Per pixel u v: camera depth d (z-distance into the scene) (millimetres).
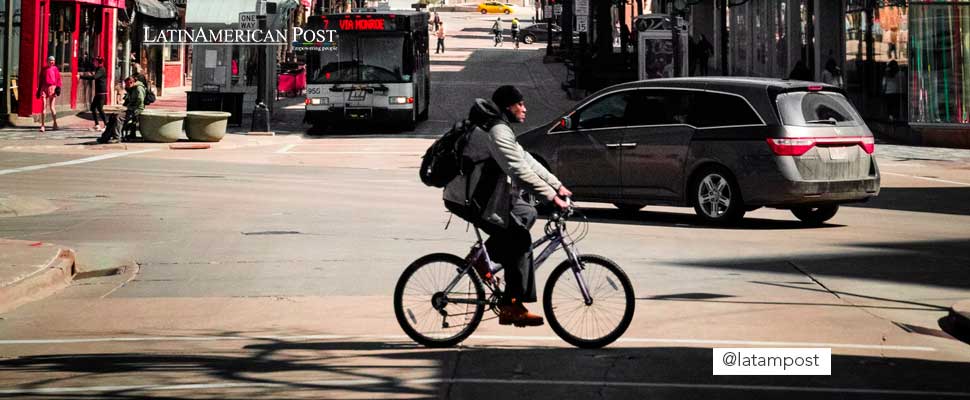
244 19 69875
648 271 22297
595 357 14859
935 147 60594
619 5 94062
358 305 18844
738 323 17219
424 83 77250
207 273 22406
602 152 31406
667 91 30781
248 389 13125
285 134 69688
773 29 87938
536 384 13375
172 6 100125
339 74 69500
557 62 132000
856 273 22141
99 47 84500
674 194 30375
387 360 14688
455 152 14898
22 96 70688
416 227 29344
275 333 16625
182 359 14812
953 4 60844
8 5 69062
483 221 15008
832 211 30578
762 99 29078
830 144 28969
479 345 15680
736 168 29172
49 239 27359
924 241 27016
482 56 145000
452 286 15477
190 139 60781
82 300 19766
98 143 58719
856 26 68875
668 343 15781
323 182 42781
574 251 15477
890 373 14109
